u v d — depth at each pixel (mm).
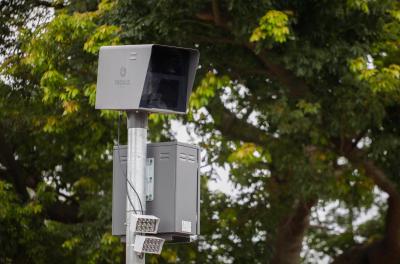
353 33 47844
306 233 70875
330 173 50250
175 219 23891
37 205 55406
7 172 59219
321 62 45688
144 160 23547
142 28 46344
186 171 24328
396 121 50719
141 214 23344
